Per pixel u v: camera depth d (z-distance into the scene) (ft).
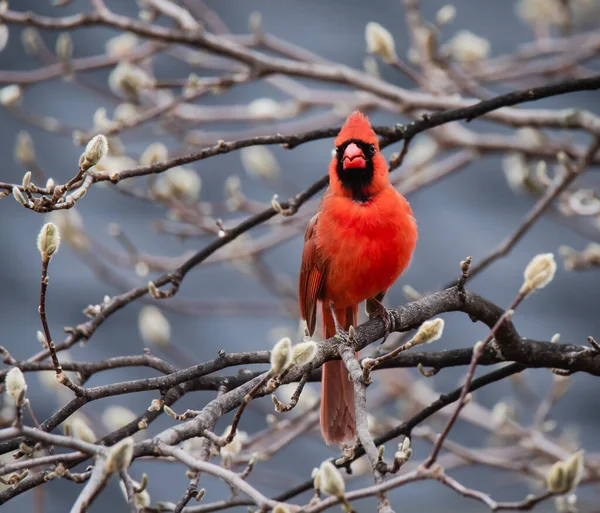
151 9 31.71
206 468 13.92
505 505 13.15
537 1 37.11
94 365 20.03
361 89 30.73
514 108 32.65
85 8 50.01
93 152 17.20
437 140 34.42
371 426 26.55
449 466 30.14
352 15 50.78
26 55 48.78
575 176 28.66
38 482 16.51
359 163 22.80
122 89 29.55
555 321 43.57
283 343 14.83
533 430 29.32
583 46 34.96
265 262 45.85
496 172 47.75
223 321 44.42
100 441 17.85
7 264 44.16
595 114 47.44
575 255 30.68
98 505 38.55
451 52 36.06
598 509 33.14
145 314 31.30
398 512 39.78
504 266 45.01
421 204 46.52
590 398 41.65
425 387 33.32
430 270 44.21
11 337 42.27
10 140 46.50
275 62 29.48
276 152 48.11
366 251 23.25
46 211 17.30
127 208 46.26
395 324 20.89
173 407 41.29
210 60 36.76
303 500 38.55
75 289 44.04
